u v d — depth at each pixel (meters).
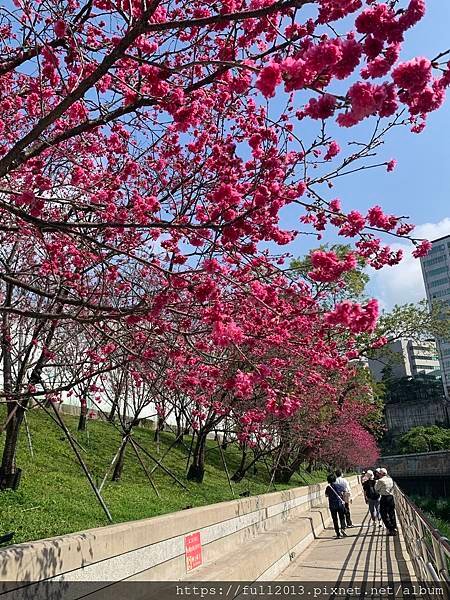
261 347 7.00
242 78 4.66
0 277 5.16
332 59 3.19
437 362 76.88
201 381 7.88
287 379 7.59
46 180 5.77
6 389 7.53
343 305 4.12
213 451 18.72
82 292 6.45
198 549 7.05
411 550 8.91
